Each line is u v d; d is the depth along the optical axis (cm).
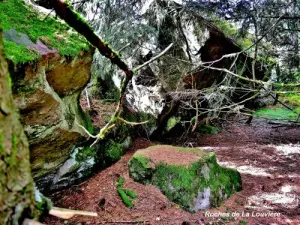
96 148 525
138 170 482
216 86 718
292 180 581
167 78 770
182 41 795
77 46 401
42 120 368
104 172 525
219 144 878
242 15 683
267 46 766
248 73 958
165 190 455
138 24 662
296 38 721
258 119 1223
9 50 306
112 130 592
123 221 402
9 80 69
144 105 756
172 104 780
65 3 175
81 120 481
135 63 727
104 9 654
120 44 651
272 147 841
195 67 750
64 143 436
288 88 867
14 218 65
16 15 363
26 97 331
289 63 756
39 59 334
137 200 444
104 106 679
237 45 915
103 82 748
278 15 658
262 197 501
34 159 398
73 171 475
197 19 799
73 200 449
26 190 69
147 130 751
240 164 691
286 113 1301
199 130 988
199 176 463
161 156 497
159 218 412
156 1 722
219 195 470
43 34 371
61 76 391
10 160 66
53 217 400
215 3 692
